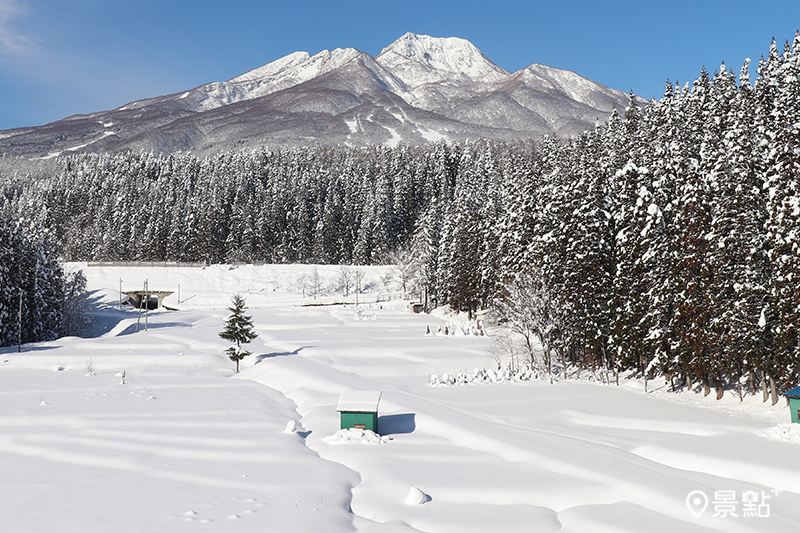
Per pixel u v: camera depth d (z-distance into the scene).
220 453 28.03
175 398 42.34
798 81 52.03
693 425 34.22
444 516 20.64
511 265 67.25
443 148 186.00
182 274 129.12
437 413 36.19
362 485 24.19
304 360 57.78
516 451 28.17
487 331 74.00
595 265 50.88
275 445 29.56
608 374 53.19
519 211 69.75
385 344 66.06
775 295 35.53
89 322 88.75
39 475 24.41
